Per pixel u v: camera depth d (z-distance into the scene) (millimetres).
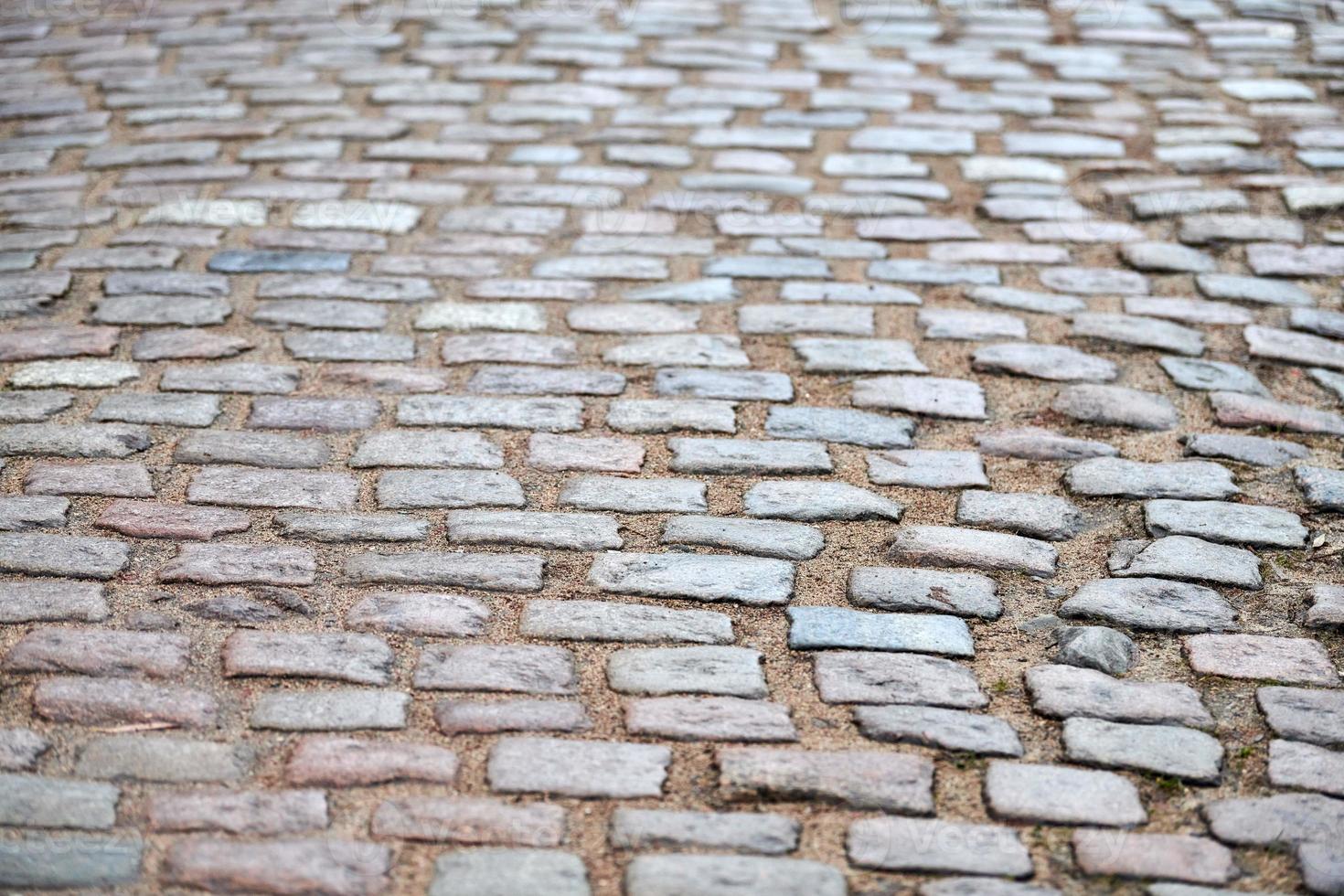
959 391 3850
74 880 2246
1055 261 4582
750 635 2902
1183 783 2541
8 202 4902
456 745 2566
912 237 4742
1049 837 2408
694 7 7012
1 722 2584
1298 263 4547
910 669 2812
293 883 2252
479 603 2971
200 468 3434
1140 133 5555
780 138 5516
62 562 3051
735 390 3832
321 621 2898
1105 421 3721
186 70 6168
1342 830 2434
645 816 2416
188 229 4719
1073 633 2918
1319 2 7039
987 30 6715
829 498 3381
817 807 2455
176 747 2539
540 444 3572
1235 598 3057
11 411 3650
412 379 3861
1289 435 3674
